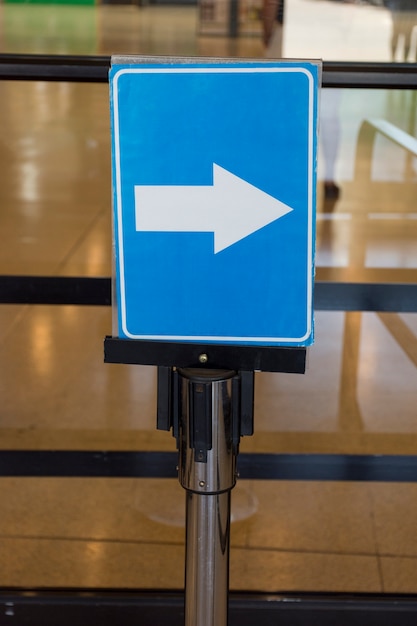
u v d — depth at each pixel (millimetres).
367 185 5262
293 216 1287
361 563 2588
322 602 2447
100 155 6035
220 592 1455
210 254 1311
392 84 2504
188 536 1438
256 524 2746
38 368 3535
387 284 2738
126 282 1334
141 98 1269
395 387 3416
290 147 1265
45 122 6406
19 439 2998
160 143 1279
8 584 2506
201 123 1267
